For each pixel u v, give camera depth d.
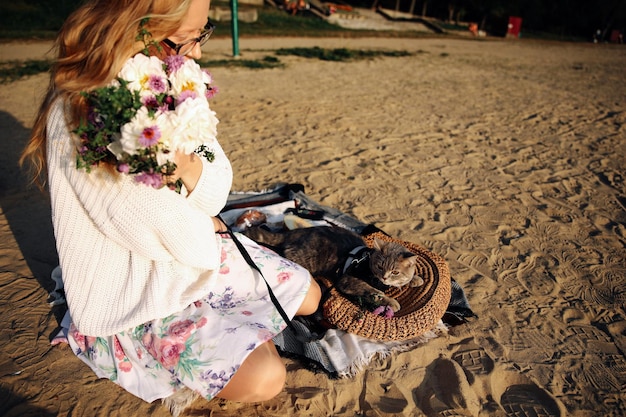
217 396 2.43
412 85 11.71
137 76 1.83
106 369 2.40
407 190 5.39
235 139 6.84
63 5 20.95
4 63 11.73
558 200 5.31
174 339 2.19
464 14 40.59
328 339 2.95
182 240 2.12
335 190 5.29
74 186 2.03
